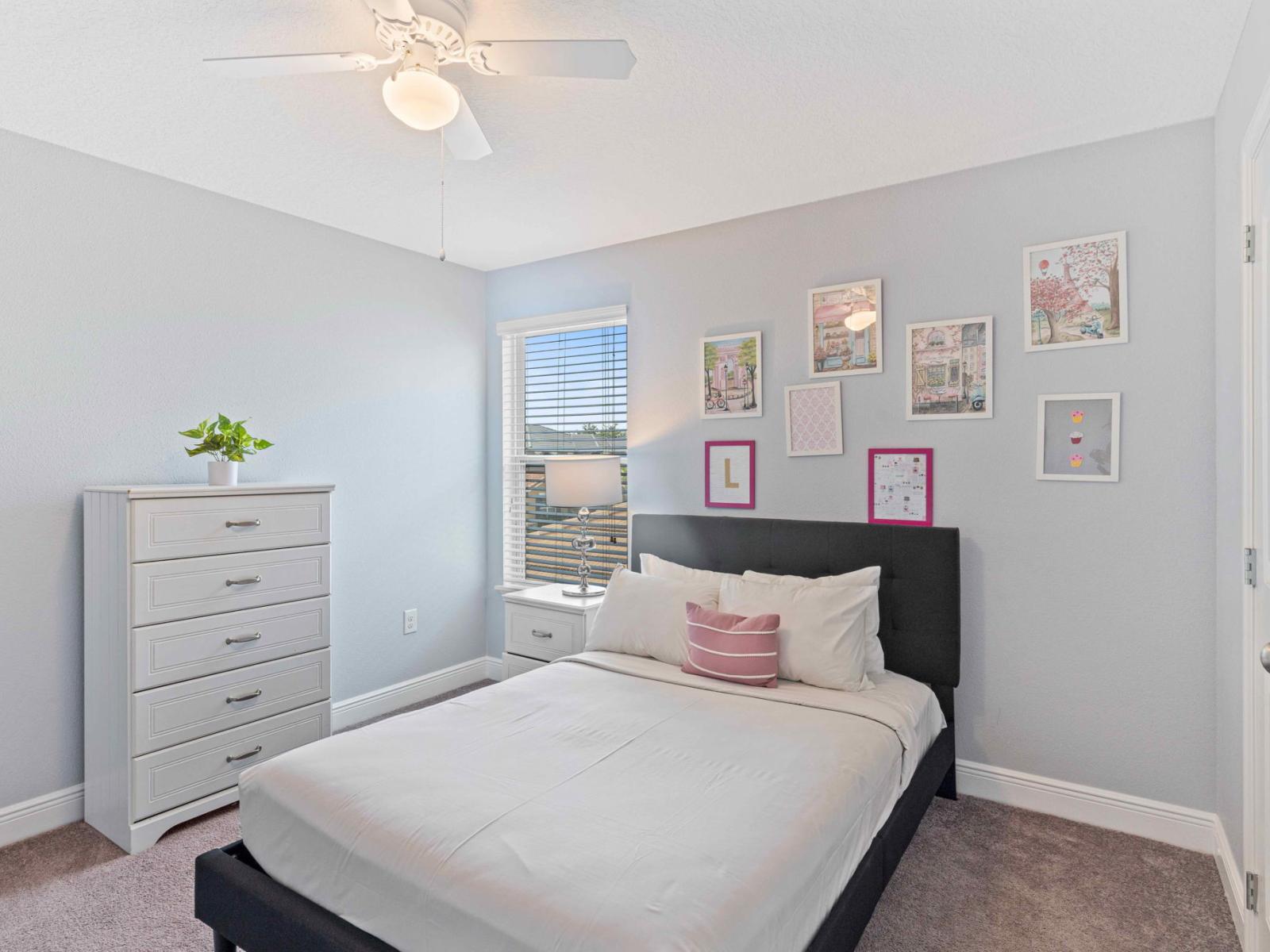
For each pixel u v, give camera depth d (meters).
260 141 2.45
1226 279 2.06
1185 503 2.33
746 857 1.38
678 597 2.81
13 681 2.42
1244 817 1.89
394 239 3.54
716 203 3.04
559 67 1.68
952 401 2.72
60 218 2.51
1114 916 2.01
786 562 2.99
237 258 3.01
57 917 2.03
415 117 1.69
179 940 1.94
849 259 2.95
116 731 2.41
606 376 3.75
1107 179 2.44
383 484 3.62
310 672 2.90
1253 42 1.71
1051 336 2.54
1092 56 1.94
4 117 2.27
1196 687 2.33
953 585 2.65
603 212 3.14
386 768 1.75
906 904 2.07
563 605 3.25
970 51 1.91
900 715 2.22
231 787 2.63
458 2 1.62
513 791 1.64
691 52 1.92
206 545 2.55
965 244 2.70
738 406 3.23
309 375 3.28
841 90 2.11
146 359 2.74
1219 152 2.16
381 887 1.42
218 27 1.79
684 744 1.93
